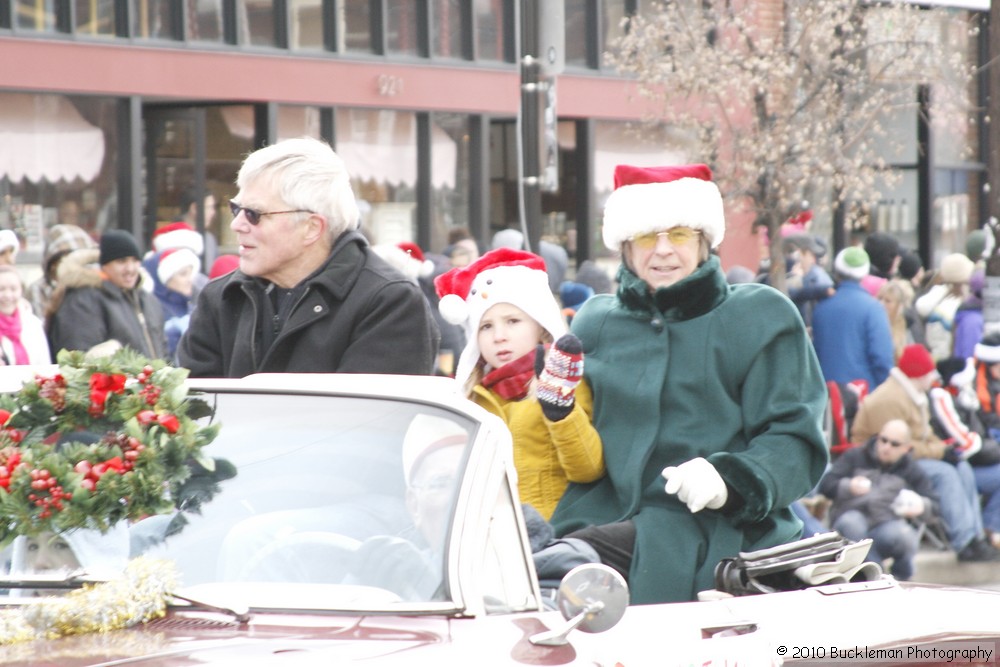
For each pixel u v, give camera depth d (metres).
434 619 7.20
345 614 7.21
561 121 41.12
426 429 7.97
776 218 35.50
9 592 7.57
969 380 24.95
